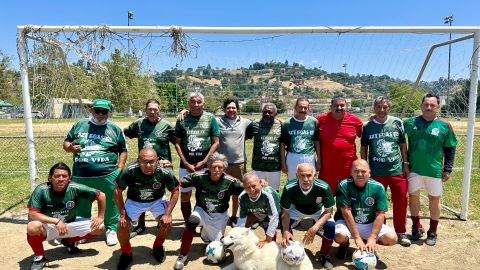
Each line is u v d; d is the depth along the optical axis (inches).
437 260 167.6
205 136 193.5
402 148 191.6
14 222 217.5
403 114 269.9
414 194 189.9
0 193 274.4
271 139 201.2
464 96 227.6
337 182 200.5
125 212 162.6
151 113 191.0
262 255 145.6
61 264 163.2
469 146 213.9
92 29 212.4
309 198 164.6
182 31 217.6
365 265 150.6
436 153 183.2
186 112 198.1
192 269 158.9
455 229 205.2
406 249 179.3
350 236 165.2
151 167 157.9
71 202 162.2
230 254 173.6
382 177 185.9
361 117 270.4
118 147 194.2
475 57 209.6
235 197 209.6
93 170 181.9
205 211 172.7
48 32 212.2
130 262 164.7
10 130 773.9
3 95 1509.6
